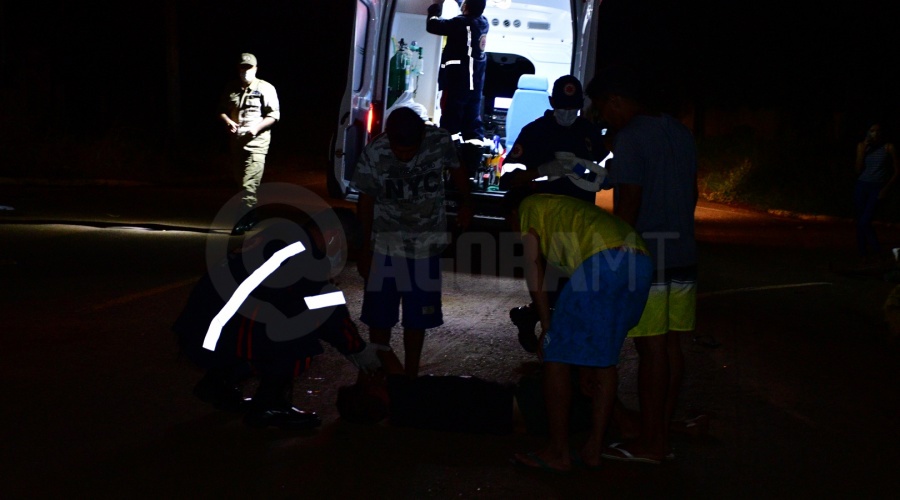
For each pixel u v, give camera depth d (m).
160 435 4.65
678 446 4.88
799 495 4.29
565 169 5.02
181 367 5.73
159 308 7.14
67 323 6.57
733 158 26.03
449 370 6.09
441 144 5.42
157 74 26.41
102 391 5.23
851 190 19.88
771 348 7.05
